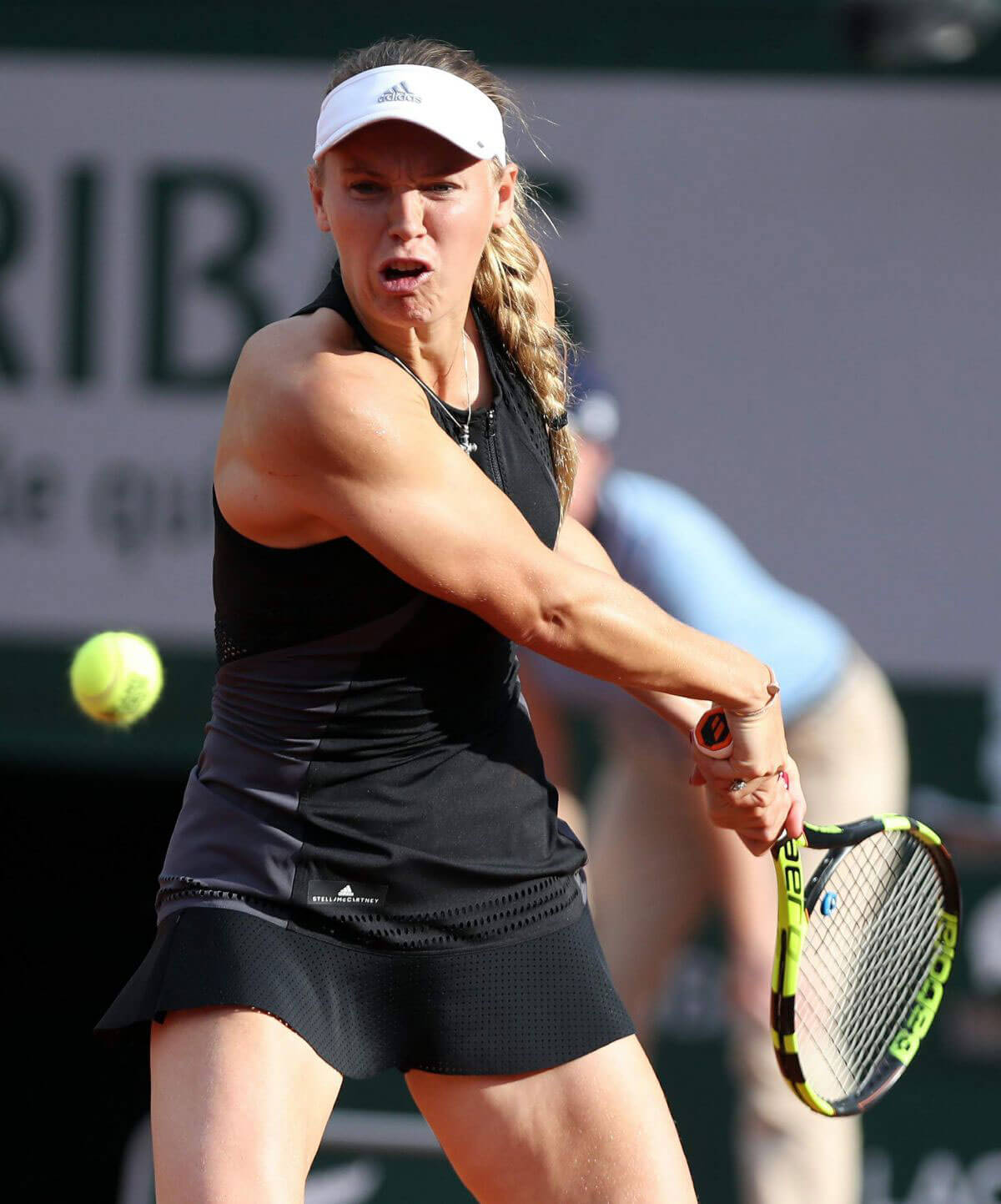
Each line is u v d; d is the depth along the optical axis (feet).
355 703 24.99
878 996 31.81
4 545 68.08
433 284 24.04
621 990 57.16
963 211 64.80
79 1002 67.97
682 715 29.14
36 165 67.46
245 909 24.93
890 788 55.93
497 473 26.04
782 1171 51.47
